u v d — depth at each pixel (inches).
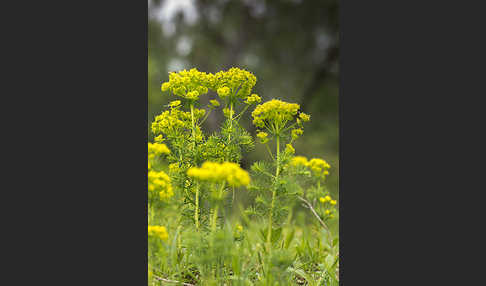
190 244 92.8
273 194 101.0
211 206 100.7
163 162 105.6
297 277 114.8
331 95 366.3
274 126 106.7
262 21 372.8
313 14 358.6
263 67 373.7
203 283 93.3
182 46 368.2
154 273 98.1
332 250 116.0
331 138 315.0
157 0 364.5
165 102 298.0
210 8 370.9
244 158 117.6
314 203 126.0
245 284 93.4
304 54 378.0
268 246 100.5
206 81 107.3
